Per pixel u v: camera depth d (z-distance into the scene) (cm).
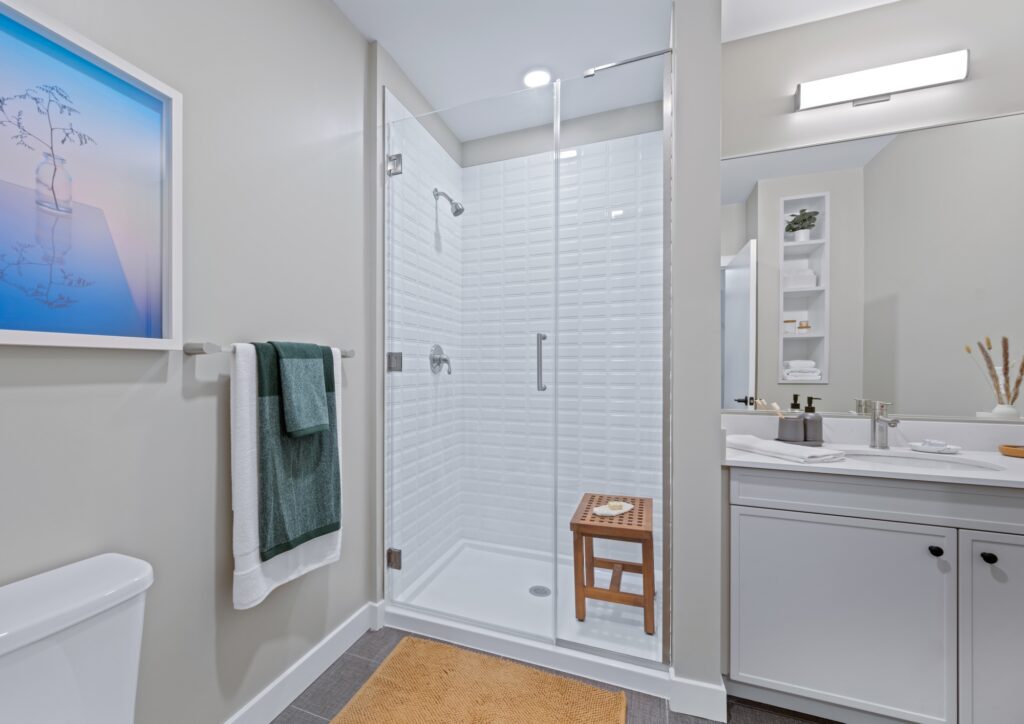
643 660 157
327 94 165
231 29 127
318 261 161
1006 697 120
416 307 216
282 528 131
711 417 141
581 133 224
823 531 136
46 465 88
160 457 109
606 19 175
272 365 131
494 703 144
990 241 162
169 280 107
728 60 193
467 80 216
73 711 79
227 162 126
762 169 189
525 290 237
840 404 182
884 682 131
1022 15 158
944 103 167
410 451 211
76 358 92
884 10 173
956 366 166
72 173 89
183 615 114
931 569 127
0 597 79
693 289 142
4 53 80
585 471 227
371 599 188
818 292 184
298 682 149
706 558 141
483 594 206
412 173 213
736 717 142
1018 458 148
